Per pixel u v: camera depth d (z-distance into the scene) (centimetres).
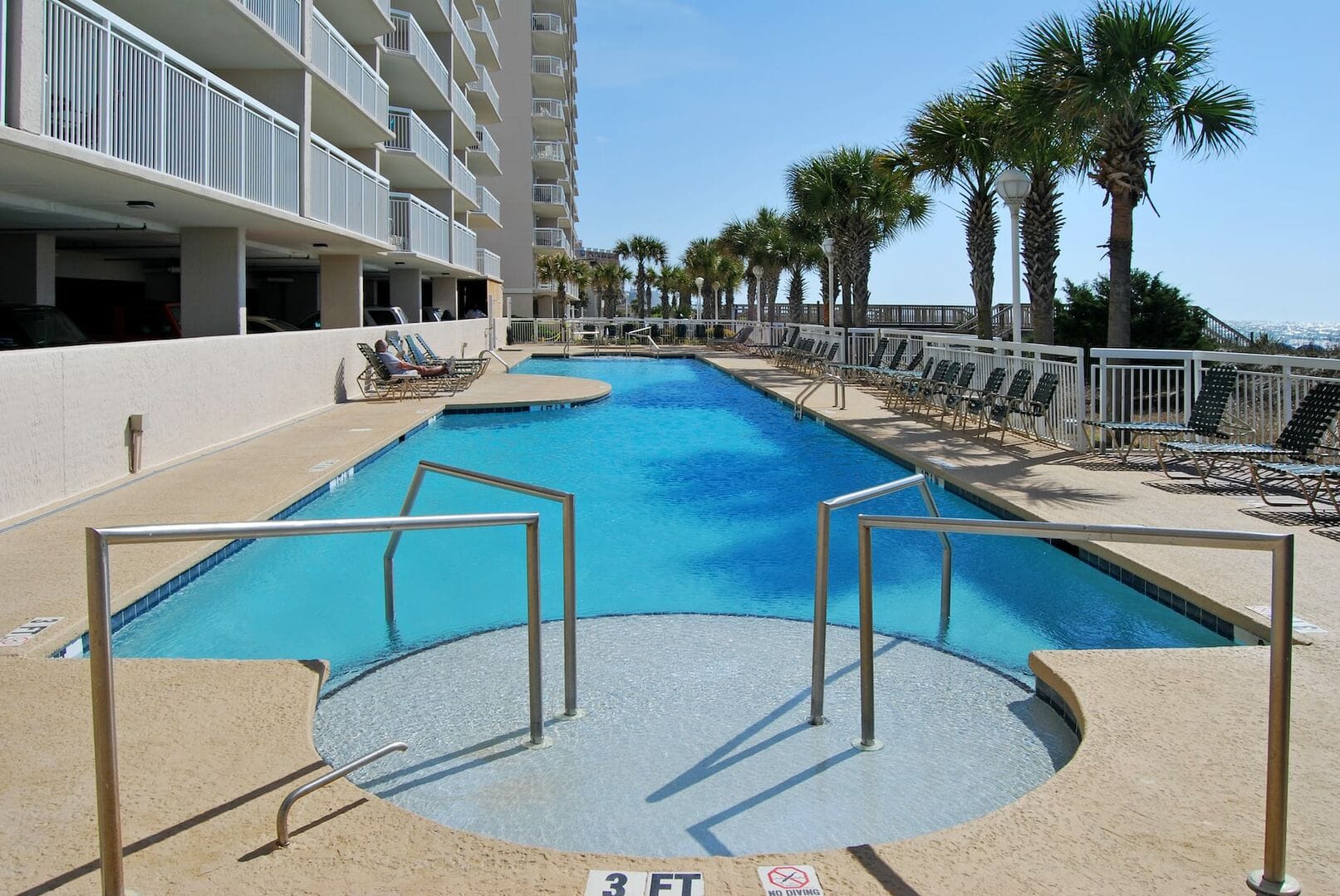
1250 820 284
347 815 288
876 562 726
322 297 2020
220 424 1098
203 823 281
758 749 374
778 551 768
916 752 371
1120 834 276
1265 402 929
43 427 745
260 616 601
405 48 2403
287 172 1396
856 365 1995
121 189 1023
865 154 2500
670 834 308
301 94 1502
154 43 961
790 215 3294
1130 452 1040
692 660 486
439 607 621
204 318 1404
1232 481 877
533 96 5419
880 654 497
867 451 1232
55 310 1217
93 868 257
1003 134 1583
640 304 6838
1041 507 760
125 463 877
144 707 363
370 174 1827
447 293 3209
